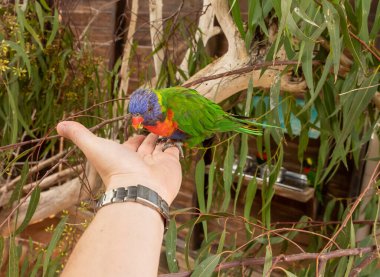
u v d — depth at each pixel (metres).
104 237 0.63
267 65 1.01
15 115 1.30
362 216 1.61
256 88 1.49
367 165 2.03
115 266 0.59
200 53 1.61
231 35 1.20
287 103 1.42
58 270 1.34
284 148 2.40
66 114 1.85
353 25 0.94
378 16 0.96
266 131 1.25
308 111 1.40
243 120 1.06
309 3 0.84
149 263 0.61
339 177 2.25
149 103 1.00
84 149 0.84
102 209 0.70
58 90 1.85
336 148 1.08
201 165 1.21
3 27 1.49
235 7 0.95
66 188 1.68
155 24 1.81
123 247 0.61
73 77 1.82
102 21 2.80
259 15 1.01
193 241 2.74
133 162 0.81
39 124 1.90
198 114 1.02
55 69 1.79
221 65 1.25
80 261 0.60
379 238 1.08
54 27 1.46
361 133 1.81
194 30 1.74
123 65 1.93
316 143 2.28
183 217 2.83
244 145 1.20
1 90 1.49
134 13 1.90
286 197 2.48
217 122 1.03
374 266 1.04
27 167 1.14
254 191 1.26
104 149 0.82
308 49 0.91
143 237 0.64
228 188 1.17
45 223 3.19
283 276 2.41
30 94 1.75
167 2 2.35
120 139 1.61
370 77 0.99
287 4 0.72
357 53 0.94
